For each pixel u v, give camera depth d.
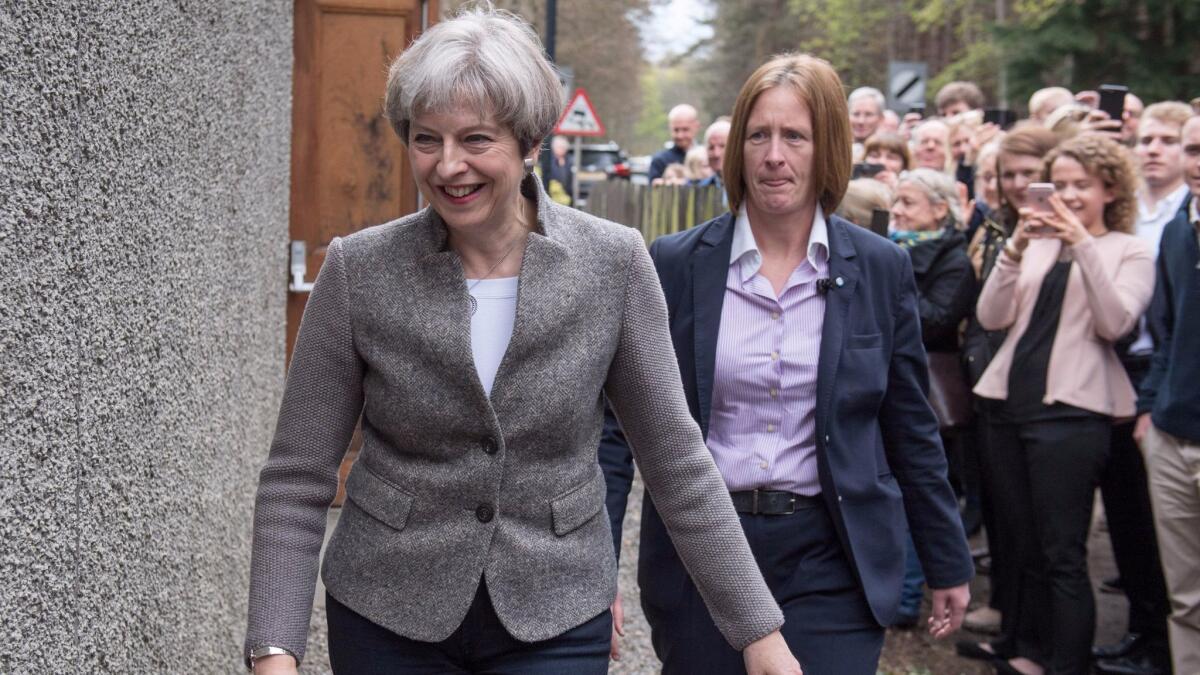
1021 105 21.41
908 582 5.39
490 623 2.21
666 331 2.37
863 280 3.02
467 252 2.26
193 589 3.16
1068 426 4.43
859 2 36.69
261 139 4.18
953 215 5.15
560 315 2.21
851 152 3.06
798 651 2.91
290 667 2.17
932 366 5.12
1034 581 4.67
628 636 5.18
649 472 2.40
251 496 4.09
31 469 2.01
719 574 2.36
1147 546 4.91
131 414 2.55
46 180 2.04
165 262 2.81
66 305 2.15
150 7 2.64
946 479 3.13
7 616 1.91
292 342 6.00
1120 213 4.50
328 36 5.97
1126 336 4.73
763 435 3.02
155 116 2.70
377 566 2.21
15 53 1.90
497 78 2.07
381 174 6.03
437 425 2.19
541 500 2.23
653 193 11.24
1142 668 4.93
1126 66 19.84
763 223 3.10
